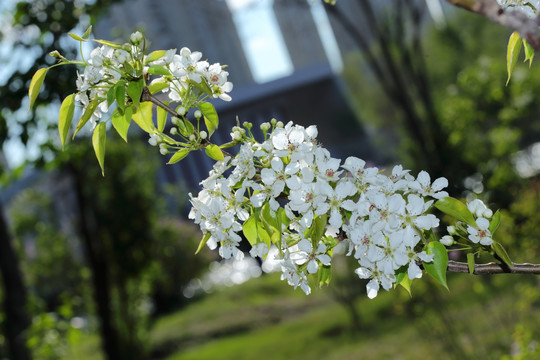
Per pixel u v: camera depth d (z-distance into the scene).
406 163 12.21
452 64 17.17
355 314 11.56
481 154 10.48
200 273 17.97
